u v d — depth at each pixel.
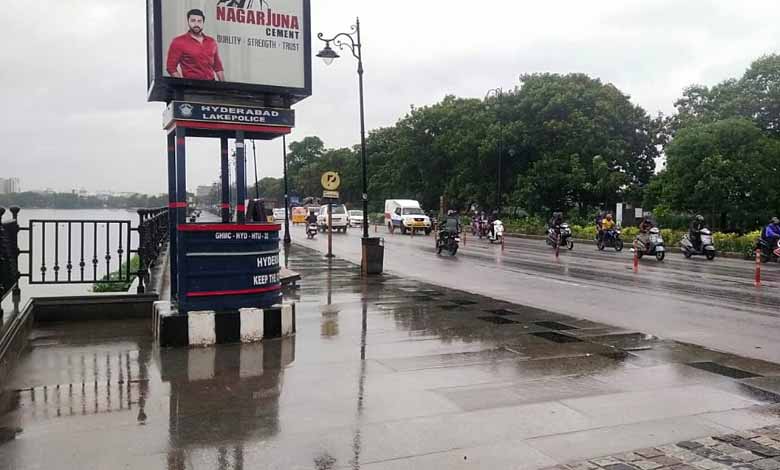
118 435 4.71
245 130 8.17
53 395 5.66
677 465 4.31
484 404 5.59
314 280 15.51
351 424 5.02
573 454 4.49
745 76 39.91
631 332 9.15
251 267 8.04
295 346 7.73
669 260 24.94
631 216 47.03
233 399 5.61
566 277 17.77
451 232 26.38
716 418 5.31
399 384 6.16
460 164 55.50
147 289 10.09
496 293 14.16
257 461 4.28
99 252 17.50
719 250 28.12
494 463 4.32
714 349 8.27
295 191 116.75
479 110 56.34
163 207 20.09
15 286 8.70
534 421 5.17
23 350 7.30
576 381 6.40
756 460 4.40
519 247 32.31
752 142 34.62
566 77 50.03
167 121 8.20
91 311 9.12
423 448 4.56
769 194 34.53
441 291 13.39
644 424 5.14
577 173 44.88
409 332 8.81
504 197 51.38
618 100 47.94
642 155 49.91
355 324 9.37
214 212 49.91
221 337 7.79
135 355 7.15
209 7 7.88
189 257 7.70
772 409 5.58
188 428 4.87
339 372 6.57
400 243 34.19
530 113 49.50
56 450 4.41
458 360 7.20
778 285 16.03
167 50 7.70
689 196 35.78
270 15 8.21
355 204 91.00
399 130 63.16
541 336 8.70
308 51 8.44
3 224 7.78
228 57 8.01
